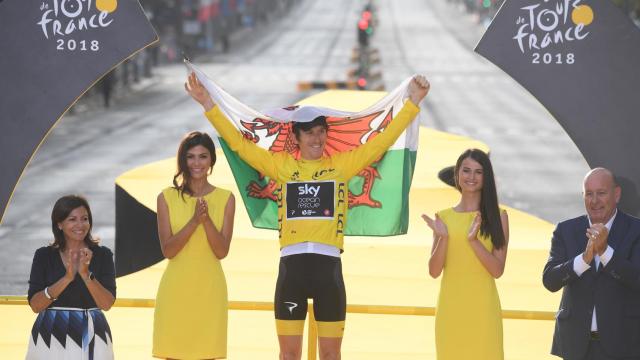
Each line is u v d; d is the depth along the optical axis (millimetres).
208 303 16375
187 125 92875
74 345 15453
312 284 16141
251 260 24797
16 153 19453
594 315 15406
